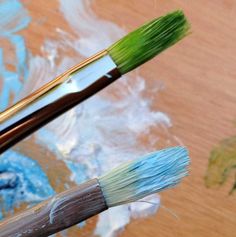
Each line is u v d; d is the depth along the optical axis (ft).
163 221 0.58
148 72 0.60
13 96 0.59
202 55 0.61
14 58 0.59
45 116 0.46
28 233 0.44
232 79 0.61
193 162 0.59
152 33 0.46
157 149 0.59
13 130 0.46
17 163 0.58
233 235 0.58
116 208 0.58
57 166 0.58
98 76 0.46
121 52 0.46
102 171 0.58
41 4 0.60
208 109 0.60
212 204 0.58
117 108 0.59
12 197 0.57
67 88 0.46
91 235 0.57
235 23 0.62
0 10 0.60
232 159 0.59
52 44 0.60
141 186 0.44
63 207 0.44
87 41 0.60
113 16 0.61
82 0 0.61
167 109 0.60
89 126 0.59
